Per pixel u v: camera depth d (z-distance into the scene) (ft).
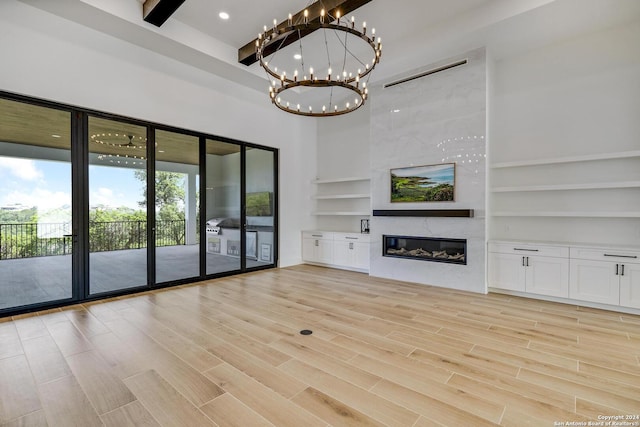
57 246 12.48
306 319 11.12
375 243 18.20
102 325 10.48
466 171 14.87
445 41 13.73
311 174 23.48
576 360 8.06
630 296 11.41
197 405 6.23
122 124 14.10
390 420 5.78
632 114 12.60
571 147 13.82
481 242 14.48
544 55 14.44
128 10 12.16
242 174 19.06
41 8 11.39
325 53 16.17
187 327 10.33
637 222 12.47
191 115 16.24
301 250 22.71
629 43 12.64
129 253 14.39
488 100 14.55
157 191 15.29
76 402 6.32
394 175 17.31
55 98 12.01
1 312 11.12
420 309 12.23
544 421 5.74
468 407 6.16
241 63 16.29
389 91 17.52
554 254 12.94
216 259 17.84
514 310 12.05
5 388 6.80
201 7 12.78
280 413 5.98
